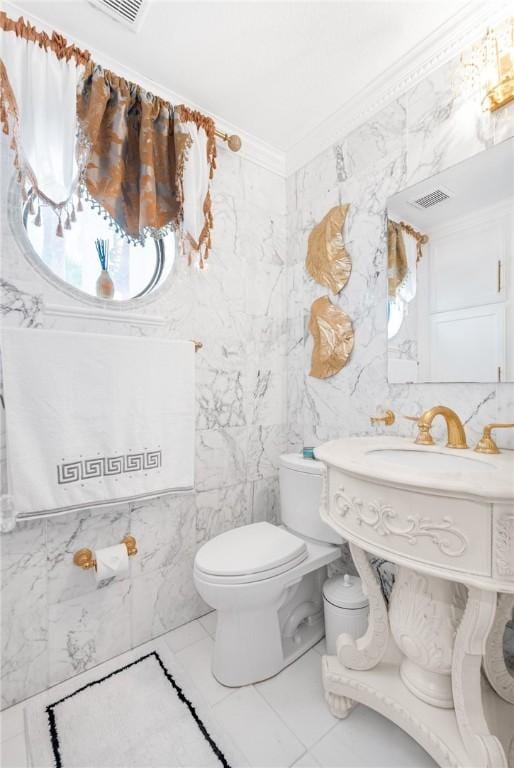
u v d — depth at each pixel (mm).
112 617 1364
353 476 934
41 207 1289
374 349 1525
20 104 1145
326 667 1139
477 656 836
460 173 1247
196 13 1193
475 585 708
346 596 1330
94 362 1275
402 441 1274
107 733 1062
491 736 843
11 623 1164
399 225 1430
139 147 1402
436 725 932
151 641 1458
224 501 1712
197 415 1626
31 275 1223
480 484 707
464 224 1238
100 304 1363
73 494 1227
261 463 1862
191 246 1499
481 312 1193
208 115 1647
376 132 1518
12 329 1135
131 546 1357
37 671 1204
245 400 1800
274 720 1104
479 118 1196
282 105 1610
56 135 1207
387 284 1475
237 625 1224
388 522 839
